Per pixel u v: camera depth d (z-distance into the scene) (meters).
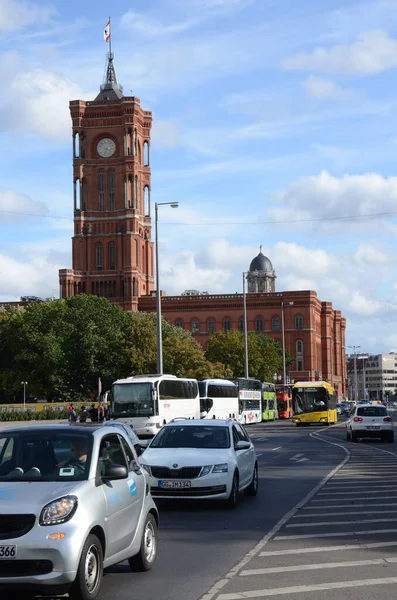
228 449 20.25
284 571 12.18
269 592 10.84
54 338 106.50
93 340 106.44
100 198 165.88
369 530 15.76
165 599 10.58
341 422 95.50
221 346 126.56
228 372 117.94
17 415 82.62
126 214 163.75
